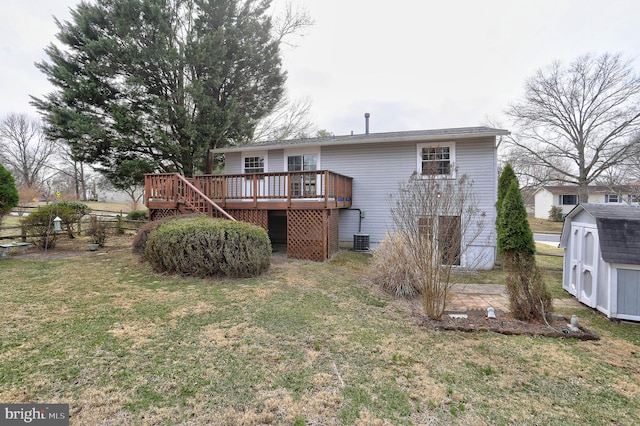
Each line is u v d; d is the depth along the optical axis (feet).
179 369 8.45
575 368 9.11
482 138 27.17
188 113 38.81
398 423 6.60
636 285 12.94
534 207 105.60
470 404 7.31
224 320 12.07
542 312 12.43
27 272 19.30
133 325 11.34
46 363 8.54
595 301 14.39
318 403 7.18
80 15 34.96
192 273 18.78
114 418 6.50
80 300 14.05
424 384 8.07
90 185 103.86
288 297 15.21
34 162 97.55
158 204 27.14
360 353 9.73
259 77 45.03
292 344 10.20
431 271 13.10
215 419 6.56
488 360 9.46
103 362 8.68
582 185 56.18
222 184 27.25
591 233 14.92
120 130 34.53
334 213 27.73
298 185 29.32
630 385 8.27
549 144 57.57
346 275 20.44
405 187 25.63
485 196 26.86
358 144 31.01
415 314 13.70
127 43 34.55
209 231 18.40
